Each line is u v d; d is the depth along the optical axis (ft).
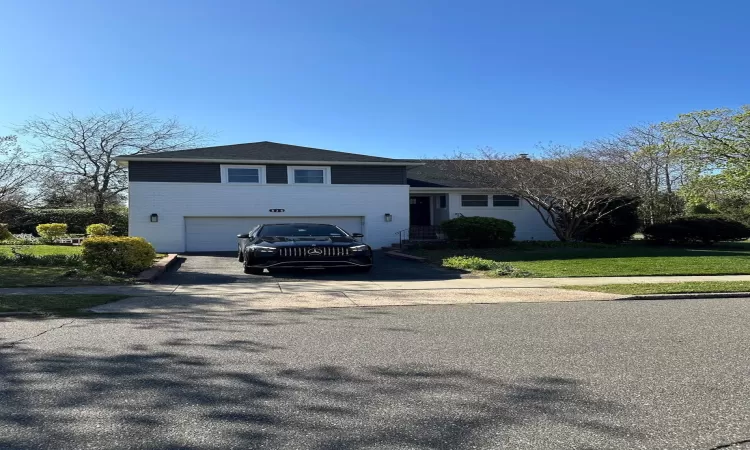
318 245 42.86
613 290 34.68
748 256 58.29
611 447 10.95
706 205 116.67
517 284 38.42
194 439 11.19
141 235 67.97
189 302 29.27
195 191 69.56
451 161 87.71
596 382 15.23
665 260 53.98
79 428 11.67
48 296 29.84
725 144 78.28
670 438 11.40
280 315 26.05
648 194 110.63
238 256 57.57
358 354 18.28
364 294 33.14
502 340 20.59
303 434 11.50
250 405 13.20
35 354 17.84
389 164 75.25
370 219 75.31
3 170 53.52
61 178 103.86
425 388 14.65
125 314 25.54
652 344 19.90
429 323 24.13
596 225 79.61
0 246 64.80
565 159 75.77
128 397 13.66
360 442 11.13
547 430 11.80
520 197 79.10
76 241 80.48
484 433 11.62
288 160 71.51
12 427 11.69
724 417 12.59
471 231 69.31
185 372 15.92
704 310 27.94
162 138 114.01
